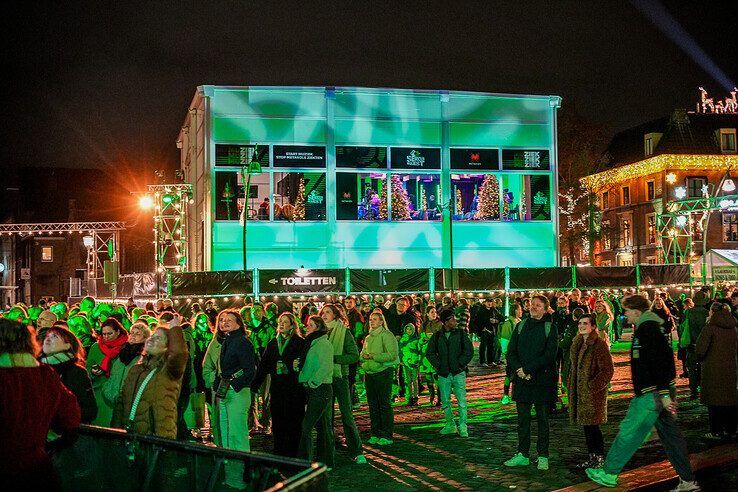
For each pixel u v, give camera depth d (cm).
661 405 744
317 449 880
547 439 862
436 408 1379
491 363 2150
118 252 4988
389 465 896
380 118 3181
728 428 1003
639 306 770
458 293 2761
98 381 847
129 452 582
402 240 3180
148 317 1220
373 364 1030
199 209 3347
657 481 781
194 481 540
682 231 5019
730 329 995
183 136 4288
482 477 828
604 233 5300
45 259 6475
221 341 873
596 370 841
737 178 5225
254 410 1186
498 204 3288
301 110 3109
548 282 2858
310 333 858
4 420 468
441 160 3231
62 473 627
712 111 5584
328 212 3112
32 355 491
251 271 2575
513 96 3312
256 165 2538
